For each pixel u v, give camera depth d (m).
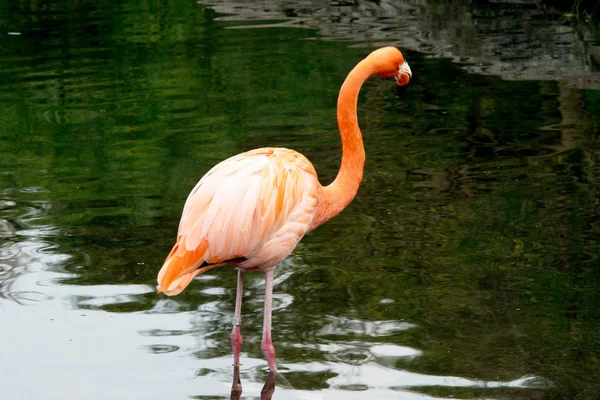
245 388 7.04
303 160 7.54
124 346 7.79
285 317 8.30
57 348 7.74
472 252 9.60
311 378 7.16
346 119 7.82
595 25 20.11
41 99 16.41
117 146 13.73
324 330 8.00
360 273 9.22
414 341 7.75
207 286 9.14
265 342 7.27
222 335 8.01
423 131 13.97
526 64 17.38
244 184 6.99
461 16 21.33
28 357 7.58
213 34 21.50
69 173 12.63
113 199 11.54
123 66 18.73
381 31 20.64
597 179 11.63
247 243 6.95
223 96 16.28
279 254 7.24
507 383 6.98
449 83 16.55
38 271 9.34
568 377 7.06
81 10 25.45
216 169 7.22
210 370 7.36
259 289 8.99
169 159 13.00
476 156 12.73
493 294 8.62
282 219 7.13
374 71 7.82
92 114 15.47
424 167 12.37
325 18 22.58
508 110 14.80
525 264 9.26
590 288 8.67
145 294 8.84
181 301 8.73
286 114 15.05
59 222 10.78
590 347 7.54
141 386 7.09
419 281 8.97
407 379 7.09
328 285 8.96
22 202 11.50
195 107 15.66
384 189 11.62
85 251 9.88
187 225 7.00
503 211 10.72
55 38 21.72
